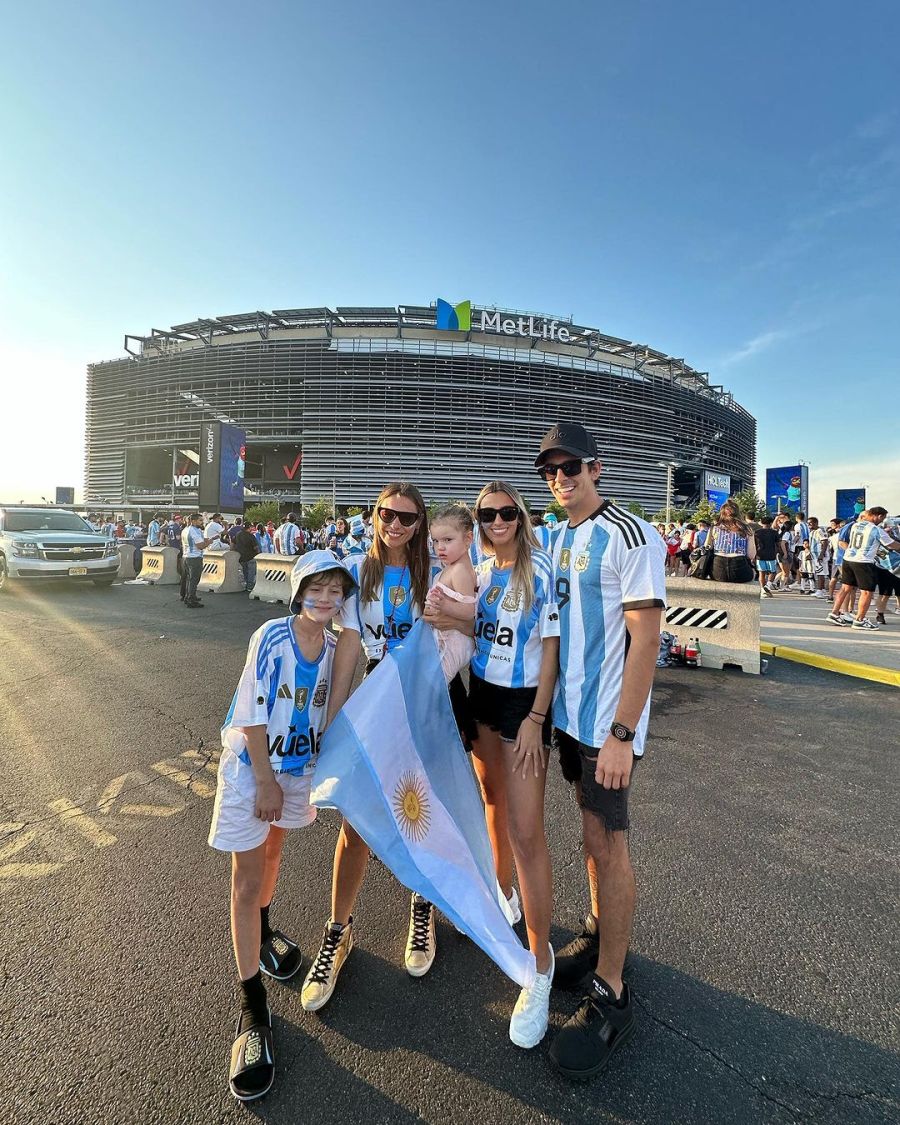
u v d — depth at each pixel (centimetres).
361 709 183
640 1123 148
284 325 7744
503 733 197
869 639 773
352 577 193
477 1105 153
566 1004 192
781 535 1550
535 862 184
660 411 7894
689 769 375
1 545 1201
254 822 178
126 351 8625
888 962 205
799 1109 152
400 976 202
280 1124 147
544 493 7006
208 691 535
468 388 6906
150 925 223
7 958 204
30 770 365
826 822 307
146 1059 165
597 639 184
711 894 245
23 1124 145
